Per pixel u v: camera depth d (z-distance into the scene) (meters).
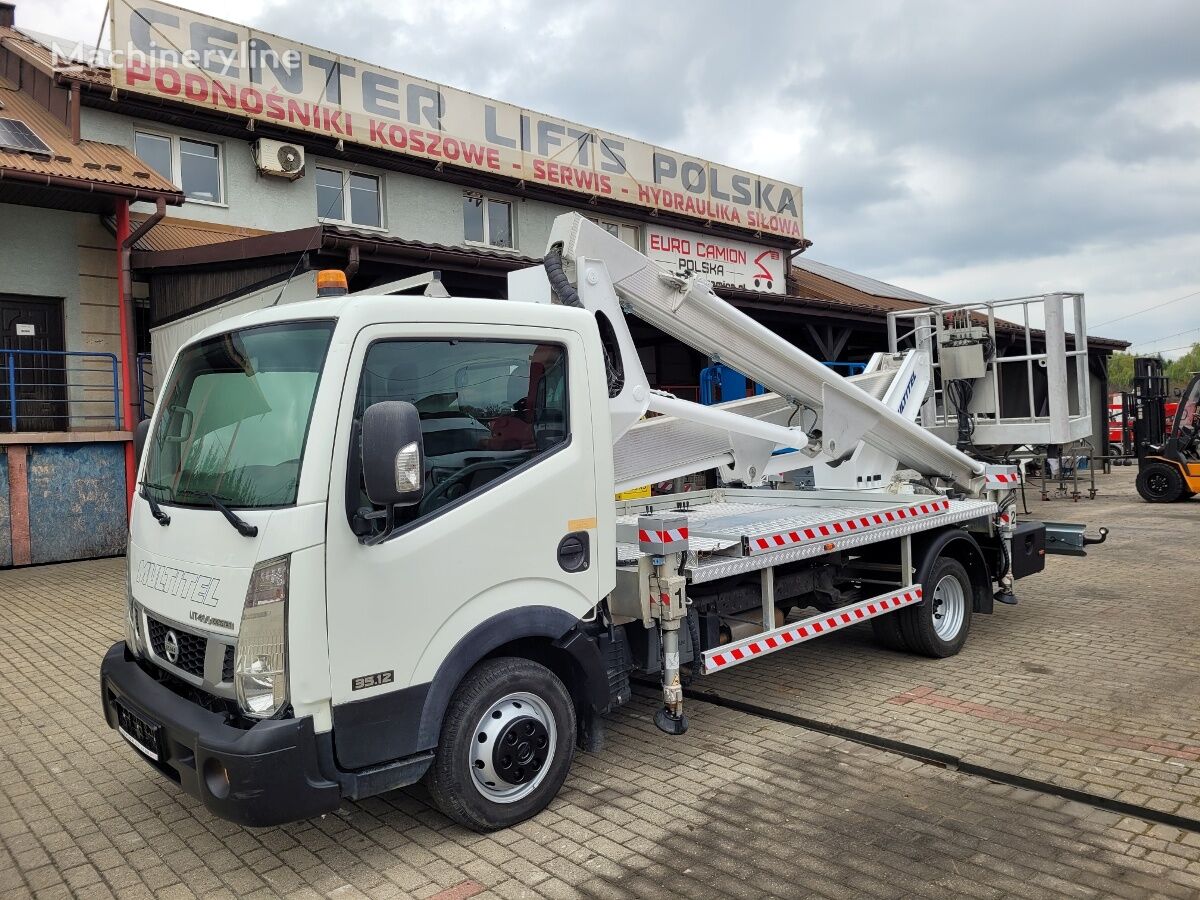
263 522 3.19
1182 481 16.88
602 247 4.80
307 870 3.56
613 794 4.20
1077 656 6.42
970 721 5.07
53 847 3.84
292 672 3.13
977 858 3.52
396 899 3.32
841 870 3.45
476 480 3.69
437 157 15.81
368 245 10.16
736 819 3.91
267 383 3.50
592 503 4.09
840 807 4.02
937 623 6.55
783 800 4.11
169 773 3.44
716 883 3.37
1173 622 7.41
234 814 3.05
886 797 4.12
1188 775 4.23
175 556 3.56
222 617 3.25
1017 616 7.83
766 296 14.71
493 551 3.69
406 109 15.52
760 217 22.08
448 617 3.55
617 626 4.41
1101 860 3.49
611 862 3.55
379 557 3.35
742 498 7.30
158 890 3.45
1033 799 4.07
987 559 7.25
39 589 9.69
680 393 17.09
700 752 4.74
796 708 5.39
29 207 11.77
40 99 13.15
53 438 11.24
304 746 3.12
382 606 3.35
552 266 4.60
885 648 6.75
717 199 20.98
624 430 4.83
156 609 3.65
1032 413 8.36
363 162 15.19
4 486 11.02
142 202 12.27
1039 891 3.27
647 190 19.31
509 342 3.85
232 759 3.02
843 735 4.96
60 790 4.45
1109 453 28.34
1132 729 4.88
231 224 13.71
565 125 17.98
